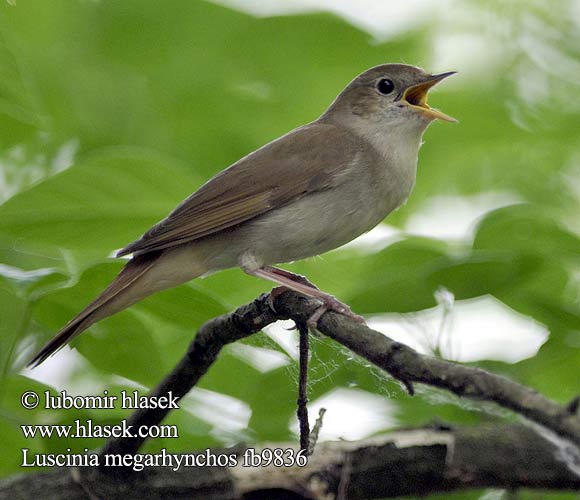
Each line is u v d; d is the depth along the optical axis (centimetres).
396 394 924
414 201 1364
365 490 737
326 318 676
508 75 1370
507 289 912
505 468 724
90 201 893
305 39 1283
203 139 1332
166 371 958
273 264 957
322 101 1339
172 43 1289
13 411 893
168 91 1320
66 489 757
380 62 1307
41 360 769
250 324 736
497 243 983
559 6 1367
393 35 1313
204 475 748
